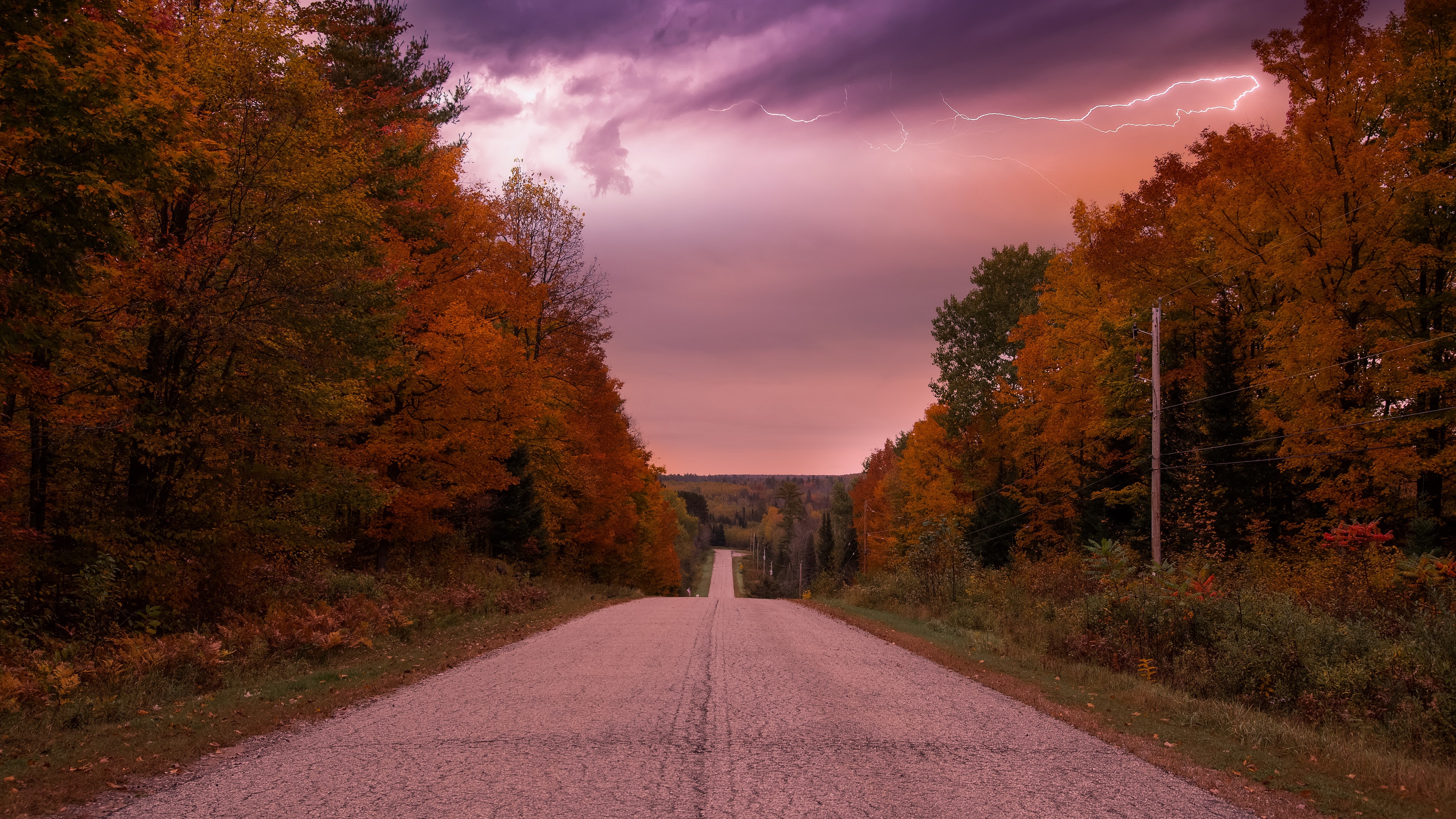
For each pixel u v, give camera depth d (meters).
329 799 5.38
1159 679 12.27
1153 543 21.39
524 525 33.66
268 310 14.65
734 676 10.75
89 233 9.97
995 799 5.57
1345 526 16.39
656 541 61.34
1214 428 25.64
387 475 22.78
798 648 14.05
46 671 8.95
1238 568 20.17
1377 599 14.23
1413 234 22.27
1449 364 21.69
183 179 11.19
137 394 13.80
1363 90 21.70
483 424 23.05
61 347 11.68
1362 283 20.98
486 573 27.31
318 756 6.56
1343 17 21.36
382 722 7.88
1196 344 29.33
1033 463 40.72
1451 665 9.70
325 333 15.95
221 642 11.32
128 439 13.31
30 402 11.91
